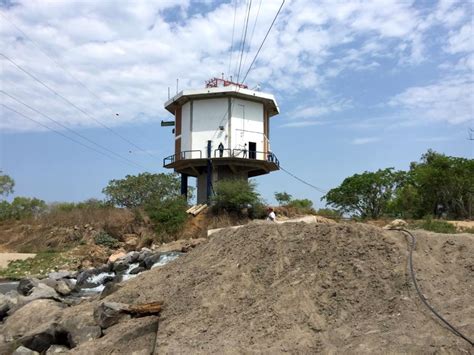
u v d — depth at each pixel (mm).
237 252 12625
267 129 46531
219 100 42812
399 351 7465
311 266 10922
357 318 8969
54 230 41844
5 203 54562
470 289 9086
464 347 7305
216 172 42938
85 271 26109
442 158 41438
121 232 39531
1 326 15148
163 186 54781
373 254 10617
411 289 9297
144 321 10961
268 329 9203
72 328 11578
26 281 21047
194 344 9281
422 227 25266
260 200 39844
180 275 13086
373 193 48250
